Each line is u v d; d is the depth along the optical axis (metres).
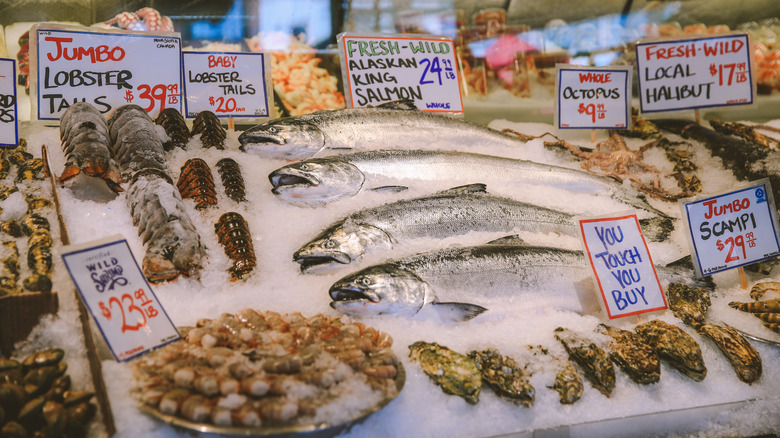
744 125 1.71
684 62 1.73
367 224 1.24
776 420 1.09
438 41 1.64
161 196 1.15
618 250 1.20
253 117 1.51
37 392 0.87
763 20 2.09
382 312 1.10
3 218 1.16
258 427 0.82
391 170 1.39
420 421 0.96
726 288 1.31
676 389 1.08
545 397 1.02
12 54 1.60
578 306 1.22
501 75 1.93
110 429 0.85
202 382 0.85
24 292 0.99
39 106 1.33
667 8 2.07
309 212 1.30
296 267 1.19
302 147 1.40
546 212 1.38
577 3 2.04
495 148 1.59
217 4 1.76
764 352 1.14
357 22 1.88
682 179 1.57
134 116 1.31
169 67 1.42
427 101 1.61
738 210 1.29
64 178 1.17
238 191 1.27
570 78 1.66
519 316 1.18
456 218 1.30
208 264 1.15
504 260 1.19
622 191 1.51
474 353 1.05
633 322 1.21
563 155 1.61
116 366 0.93
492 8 1.98
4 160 1.28
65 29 1.35
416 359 1.02
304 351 0.92
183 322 1.06
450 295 1.14
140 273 0.98
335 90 1.80
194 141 1.40
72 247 0.93
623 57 2.01
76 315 0.97
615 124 1.69
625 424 1.03
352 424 0.88
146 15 1.68
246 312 1.01
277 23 1.82
